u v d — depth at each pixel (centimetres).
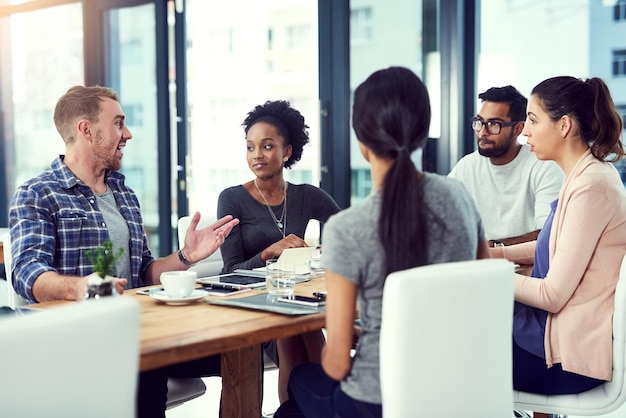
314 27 423
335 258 133
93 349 107
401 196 132
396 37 410
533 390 192
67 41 550
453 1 397
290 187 275
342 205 414
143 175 514
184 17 493
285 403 172
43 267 187
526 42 385
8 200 608
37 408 101
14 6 573
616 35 359
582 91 193
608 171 188
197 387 203
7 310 161
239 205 263
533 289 184
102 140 217
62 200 208
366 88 139
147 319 149
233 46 469
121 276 218
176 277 167
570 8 369
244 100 468
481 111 293
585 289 183
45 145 583
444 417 134
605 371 180
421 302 127
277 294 170
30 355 100
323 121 418
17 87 589
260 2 451
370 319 136
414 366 129
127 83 518
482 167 305
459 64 398
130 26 511
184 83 497
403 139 135
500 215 298
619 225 183
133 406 115
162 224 502
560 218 188
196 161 499
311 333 204
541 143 201
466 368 136
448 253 137
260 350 178
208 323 145
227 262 253
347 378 139
